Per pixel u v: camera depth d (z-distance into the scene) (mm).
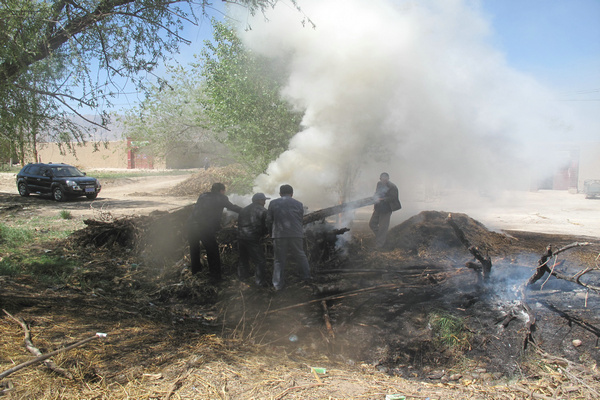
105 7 5363
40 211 14195
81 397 2805
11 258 6930
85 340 3545
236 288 5945
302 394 3104
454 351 4590
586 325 4648
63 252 7500
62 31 5047
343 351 4605
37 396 2770
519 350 4488
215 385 3143
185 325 4707
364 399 3100
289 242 5848
